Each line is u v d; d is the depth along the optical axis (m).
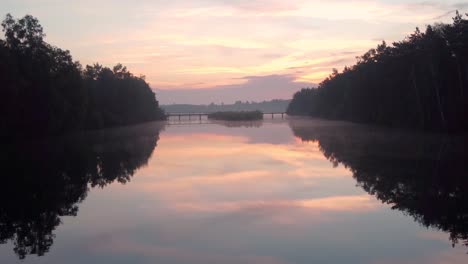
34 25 71.62
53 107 70.44
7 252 16.44
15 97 59.62
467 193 24.58
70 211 22.56
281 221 19.77
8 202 25.03
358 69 113.69
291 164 37.88
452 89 67.00
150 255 15.78
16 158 45.44
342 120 130.25
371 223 19.25
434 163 35.84
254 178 31.08
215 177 31.80
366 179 29.72
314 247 16.28
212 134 83.00
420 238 17.12
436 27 73.44
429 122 69.75
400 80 79.06
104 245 16.98
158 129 106.44
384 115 87.69
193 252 15.96
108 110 117.06
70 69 77.69
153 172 34.88
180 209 22.38
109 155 47.56
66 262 15.29
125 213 21.83
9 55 62.56
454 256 15.22
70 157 46.06
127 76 141.75
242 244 16.73
